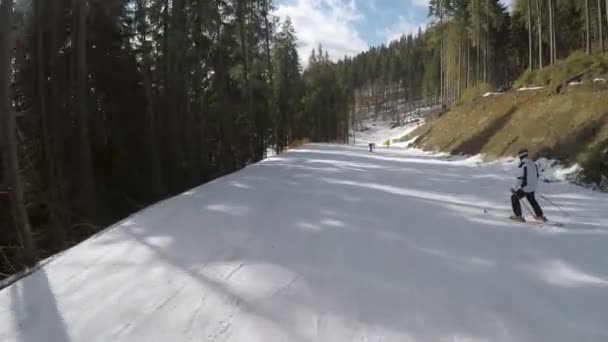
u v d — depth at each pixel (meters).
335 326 4.74
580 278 5.95
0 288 6.57
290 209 10.52
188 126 24.84
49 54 17.97
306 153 31.12
